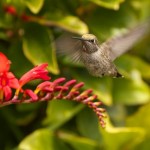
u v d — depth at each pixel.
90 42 8.51
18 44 10.55
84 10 11.00
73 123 11.15
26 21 10.48
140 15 11.44
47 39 10.27
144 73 11.52
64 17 10.31
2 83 7.97
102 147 10.88
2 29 10.63
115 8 10.33
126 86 11.26
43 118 11.05
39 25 10.52
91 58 8.59
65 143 10.76
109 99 10.55
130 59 11.45
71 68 10.84
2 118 10.95
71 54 8.77
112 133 10.38
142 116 11.18
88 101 8.35
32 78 8.16
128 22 11.20
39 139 10.42
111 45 9.12
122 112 11.45
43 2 10.66
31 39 10.35
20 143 10.30
